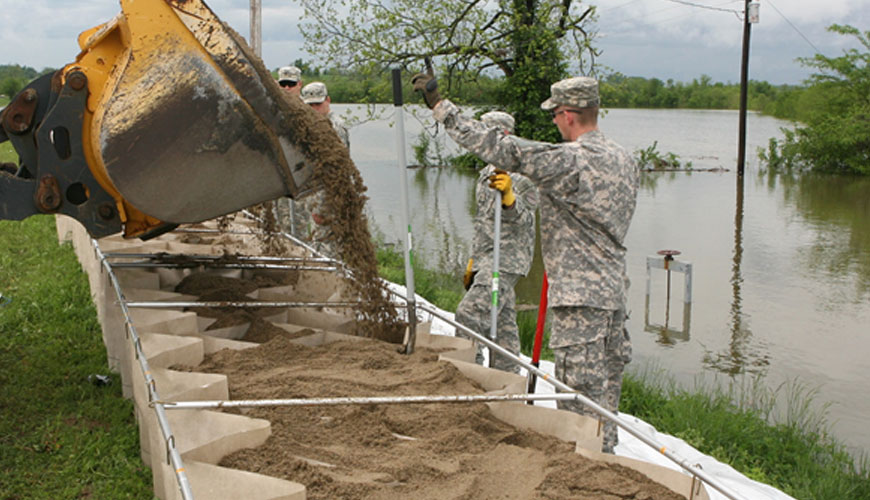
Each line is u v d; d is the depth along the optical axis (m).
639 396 6.21
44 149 3.93
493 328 4.88
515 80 19.89
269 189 3.88
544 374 3.49
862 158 27.84
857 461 5.42
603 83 19.02
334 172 3.98
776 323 9.29
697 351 8.23
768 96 69.12
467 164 26.95
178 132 3.58
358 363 3.86
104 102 3.61
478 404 3.31
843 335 8.77
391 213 17.06
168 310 4.36
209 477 2.50
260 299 5.02
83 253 7.84
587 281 3.71
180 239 6.30
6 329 6.14
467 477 2.70
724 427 5.61
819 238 14.70
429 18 18.25
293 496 2.40
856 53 30.36
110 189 4.09
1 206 4.01
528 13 19.34
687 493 2.62
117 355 5.11
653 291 10.90
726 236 14.78
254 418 3.07
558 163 3.61
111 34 3.88
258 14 9.64
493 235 5.25
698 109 85.31
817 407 6.57
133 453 4.17
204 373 3.55
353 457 2.83
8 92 12.45
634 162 3.89
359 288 4.30
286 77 7.23
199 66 3.56
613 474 2.73
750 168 29.25
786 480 4.94
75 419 4.54
